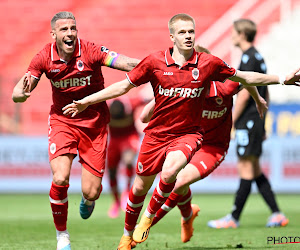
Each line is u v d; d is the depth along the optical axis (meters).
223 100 21.91
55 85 20.77
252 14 67.62
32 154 53.53
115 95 19.16
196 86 18.84
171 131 19.27
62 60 20.34
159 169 19.64
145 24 70.69
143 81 19.12
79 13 71.88
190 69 18.75
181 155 18.45
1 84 57.03
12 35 71.44
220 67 19.19
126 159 40.28
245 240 23.88
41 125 63.19
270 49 64.31
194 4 70.19
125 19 71.19
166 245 22.25
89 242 24.19
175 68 18.75
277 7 66.88
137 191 19.72
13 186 53.62
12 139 53.69
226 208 40.91
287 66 62.94
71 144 20.53
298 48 63.81
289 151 50.44
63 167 19.88
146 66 18.92
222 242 23.39
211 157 22.12
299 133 50.72
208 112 22.05
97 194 21.30
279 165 50.53
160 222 33.00
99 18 71.38
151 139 19.50
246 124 29.06
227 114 22.48
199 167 21.61
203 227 29.67
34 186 53.56
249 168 29.53
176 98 18.88
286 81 19.78
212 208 40.94
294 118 50.69
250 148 29.05
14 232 28.23
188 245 22.64
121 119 39.84
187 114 19.11
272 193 29.91
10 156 53.69
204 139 22.61
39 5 72.56
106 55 20.55
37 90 64.81
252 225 30.64
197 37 67.31
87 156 21.06
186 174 21.27
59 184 19.47
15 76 57.78
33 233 27.81
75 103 19.02
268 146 50.59
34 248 22.22
